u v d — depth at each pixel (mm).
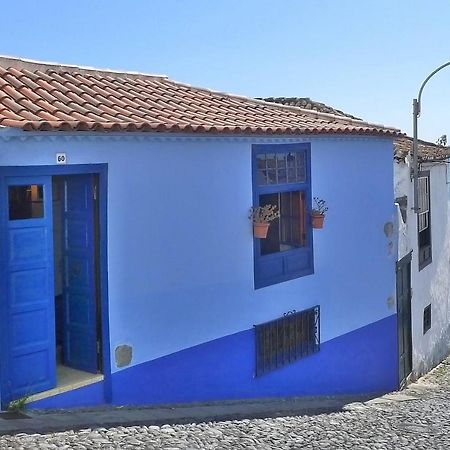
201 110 9742
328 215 10578
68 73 9680
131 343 7766
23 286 6844
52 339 7109
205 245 8539
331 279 10750
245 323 9188
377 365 12039
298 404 9539
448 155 15609
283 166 9703
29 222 6848
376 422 8570
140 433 6473
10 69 8891
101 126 7051
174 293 8195
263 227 9070
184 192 8234
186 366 8398
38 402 6906
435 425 8648
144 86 10594
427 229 15086
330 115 11641
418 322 14266
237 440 6703
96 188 7391
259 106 11703
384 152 11875
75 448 5688
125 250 7637
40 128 6605
